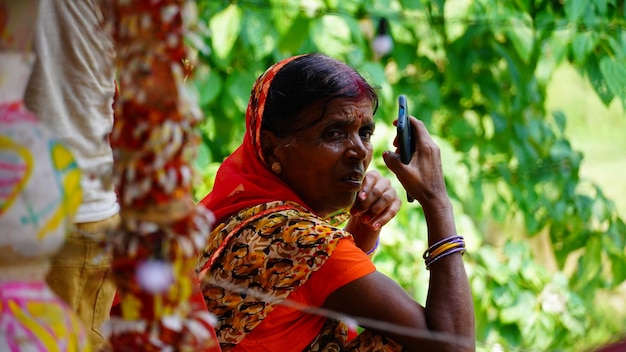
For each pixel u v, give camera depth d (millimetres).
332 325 3678
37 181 2176
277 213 3594
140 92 2219
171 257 2268
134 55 2227
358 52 6465
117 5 2240
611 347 3047
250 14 6328
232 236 3594
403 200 6641
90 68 3229
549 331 7105
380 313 3520
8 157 2148
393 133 6598
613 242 7805
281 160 3711
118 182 2275
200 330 2357
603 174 11125
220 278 3562
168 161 2258
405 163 3816
